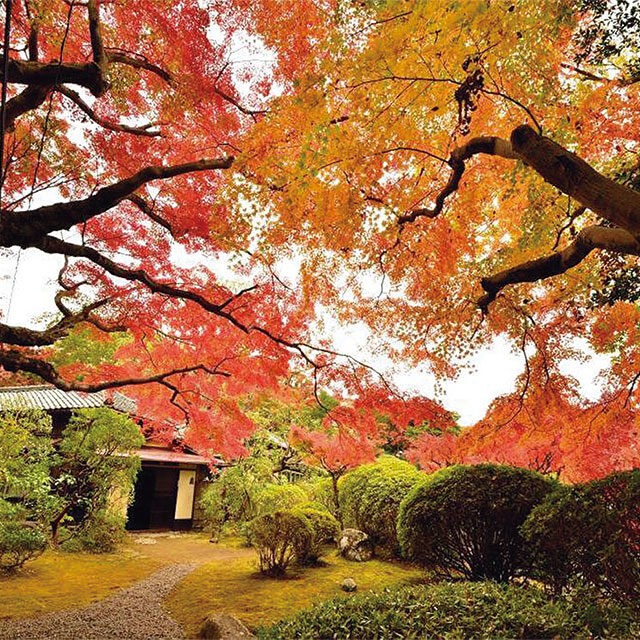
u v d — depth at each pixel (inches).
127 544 405.1
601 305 142.6
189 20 147.8
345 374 189.3
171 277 208.7
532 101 121.0
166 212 191.3
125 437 376.2
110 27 156.1
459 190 171.5
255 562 303.9
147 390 237.9
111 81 150.6
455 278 180.2
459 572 223.8
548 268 129.4
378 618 126.6
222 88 171.6
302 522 288.4
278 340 197.9
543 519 161.2
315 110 117.3
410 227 172.9
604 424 171.0
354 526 368.8
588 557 149.9
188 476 567.2
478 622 121.3
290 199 148.2
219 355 216.8
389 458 389.4
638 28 105.7
